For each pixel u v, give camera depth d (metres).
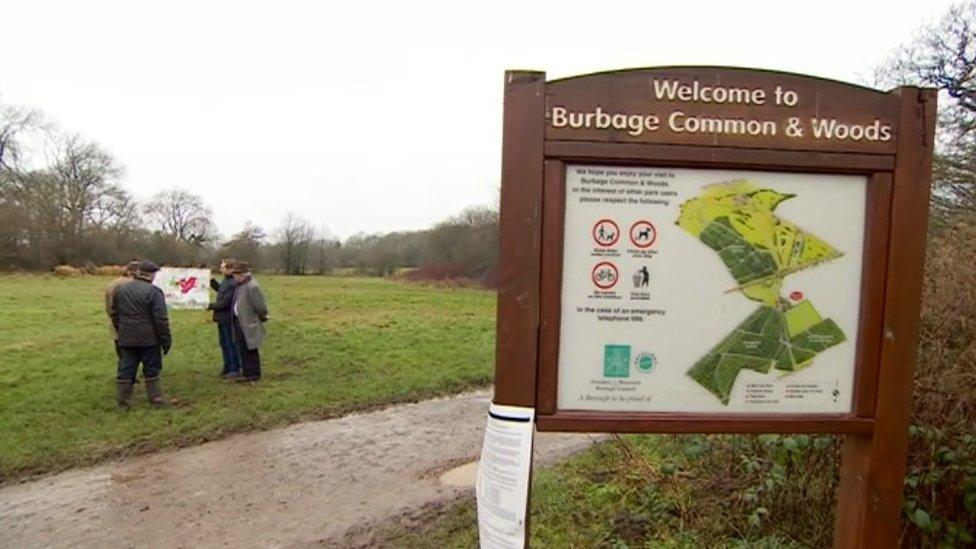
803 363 2.38
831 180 2.37
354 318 15.73
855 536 2.42
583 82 2.25
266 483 5.05
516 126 2.24
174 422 6.59
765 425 2.35
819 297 2.38
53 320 14.70
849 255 2.38
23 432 6.21
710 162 2.29
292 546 3.89
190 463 5.54
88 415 6.78
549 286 2.28
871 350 2.37
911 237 2.35
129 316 6.93
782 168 2.33
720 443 3.88
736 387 2.36
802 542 3.15
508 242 2.26
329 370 9.34
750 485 3.57
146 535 4.11
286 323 14.50
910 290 2.35
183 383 8.38
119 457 5.67
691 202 2.32
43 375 8.55
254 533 4.11
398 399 7.94
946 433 2.78
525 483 2.26
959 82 10.44
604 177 2.30
